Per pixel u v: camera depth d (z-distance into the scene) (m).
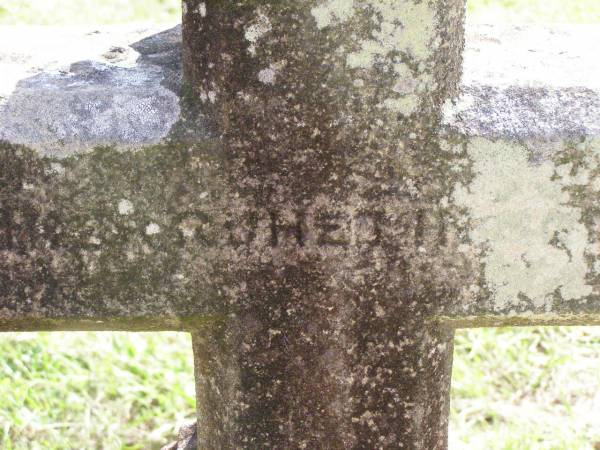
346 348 0.59
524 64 0.61
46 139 0.55
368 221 0.56
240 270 0.57
